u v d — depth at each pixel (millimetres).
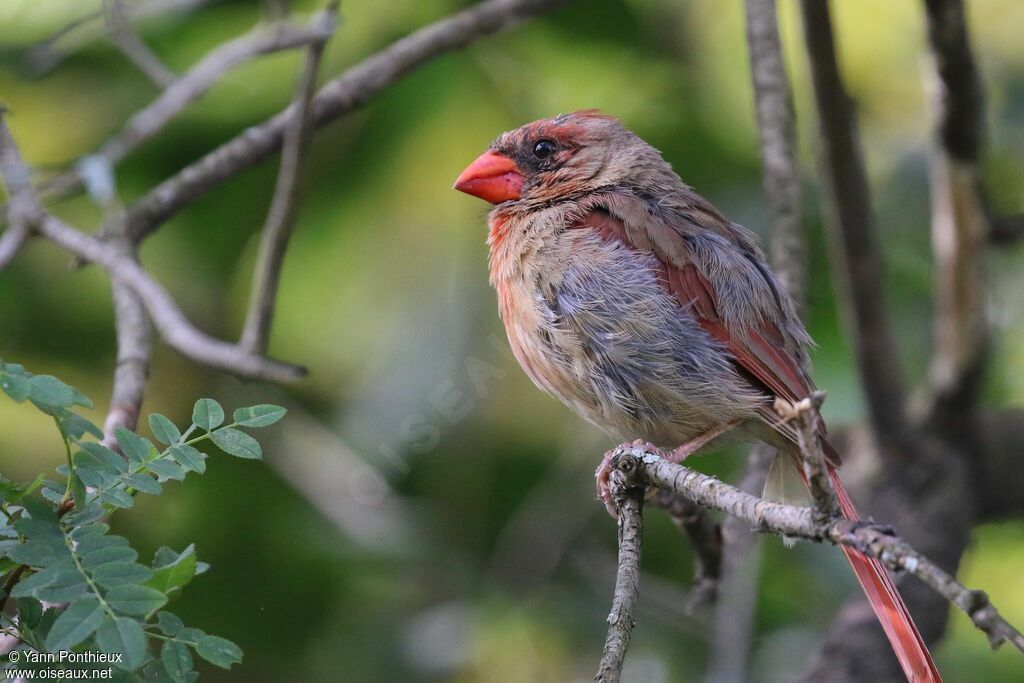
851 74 12922
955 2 9523
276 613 11164
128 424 7586
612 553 11273
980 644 11570
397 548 11109
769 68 9305
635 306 7945
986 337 11023
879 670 9469
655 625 10734
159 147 11750
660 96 11758
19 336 11586
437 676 10766
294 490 11320
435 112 11492
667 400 7992
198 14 11656
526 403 11336
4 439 11297
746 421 8188
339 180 11609
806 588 11211
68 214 12000
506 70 11531
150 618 5004
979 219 10664
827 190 9797
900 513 10805
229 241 11930
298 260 11633
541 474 11320
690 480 5879
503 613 10766
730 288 8188
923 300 12750
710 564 7797
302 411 11539
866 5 12812
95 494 4641
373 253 11547
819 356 12023
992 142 12703
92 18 10047
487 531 11344
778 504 5164
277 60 11609
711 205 9031
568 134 9164
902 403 10945
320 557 11062
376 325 11508
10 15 11352
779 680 10664
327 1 11250
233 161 9984
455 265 11422
